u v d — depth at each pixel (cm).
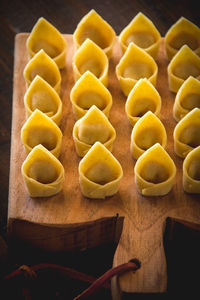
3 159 58
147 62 47
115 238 43
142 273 38
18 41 53
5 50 67
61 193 42
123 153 44
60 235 42
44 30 48
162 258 38
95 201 41
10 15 70
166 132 46
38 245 44
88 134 42
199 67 47
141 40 49
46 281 47
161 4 72
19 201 41
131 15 71
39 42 49
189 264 47
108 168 40
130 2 72
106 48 50
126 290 37
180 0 72
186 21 49
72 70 51
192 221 40
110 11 71
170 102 48
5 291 46
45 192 41
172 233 45
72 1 72
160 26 70
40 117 41
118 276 37
